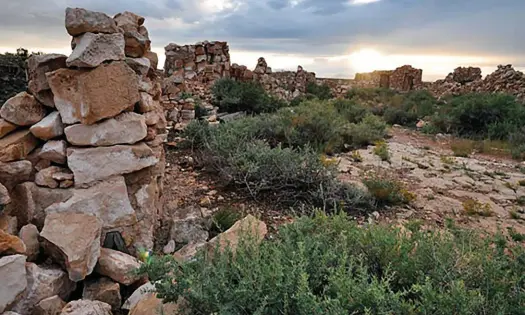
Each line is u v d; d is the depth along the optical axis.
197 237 3.23
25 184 2.55
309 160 4.77
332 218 2.79
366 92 22.12
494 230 4.08
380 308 1.52
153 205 3.09
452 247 2.11
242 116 10.19
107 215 2.66
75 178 2.60
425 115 14.56
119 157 2.75
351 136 8.52
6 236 2.07
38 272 2.17
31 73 2.77
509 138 9.86
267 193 4.60
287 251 2.08
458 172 6.52
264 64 16.94
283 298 1.67
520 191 5.50
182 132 7.26
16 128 2.67
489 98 12.17
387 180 5.17
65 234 2.28
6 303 1.95
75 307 1.99
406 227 2.64
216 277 1.83
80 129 2.62
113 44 2.71
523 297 1.68
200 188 4.72
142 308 2.08
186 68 14.38
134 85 2.88
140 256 2.67
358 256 2.06
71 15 2.60
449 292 1.65
